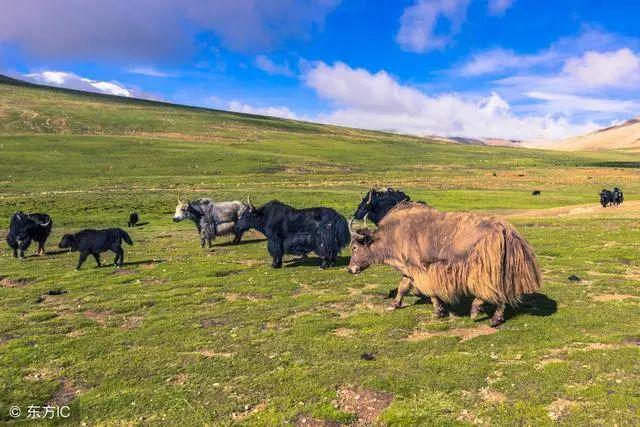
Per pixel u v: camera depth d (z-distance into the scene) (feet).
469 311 32.37
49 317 35.91
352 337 28.68
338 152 470.80
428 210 31.58
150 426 19.93
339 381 22.62
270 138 554.05
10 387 23.89
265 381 23.11
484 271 27.35
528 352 24.62
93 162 296.30
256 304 37.37
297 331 30.04
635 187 240.32
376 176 299.99
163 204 152.76
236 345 28.25
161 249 71.31
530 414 18.65
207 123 598.75
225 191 193.47
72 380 24.70
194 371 24.86
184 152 360.48
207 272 50.24
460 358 24.12
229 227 71.56
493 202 163.43
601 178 290.56
